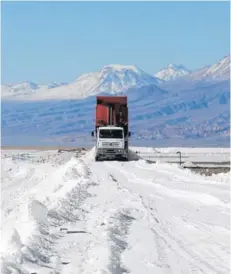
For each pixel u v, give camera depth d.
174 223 26.61
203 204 33.97
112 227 23.83
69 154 113.88
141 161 78.25
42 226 22.77
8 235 18.94
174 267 18.00
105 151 83.19
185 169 62.84
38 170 78.19
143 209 31.03
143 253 19.92
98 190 40.69
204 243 21.72
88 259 18.09
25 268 16.56
